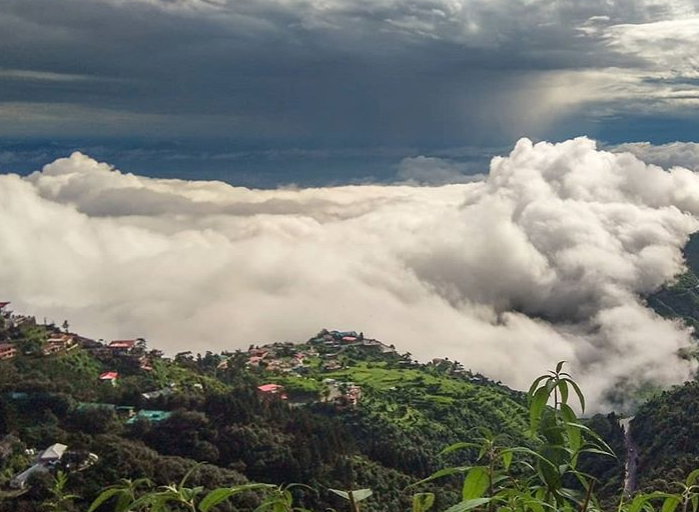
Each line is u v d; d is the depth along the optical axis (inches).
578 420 91.4
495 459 92.8
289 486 83.1
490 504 88.3
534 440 95.0
